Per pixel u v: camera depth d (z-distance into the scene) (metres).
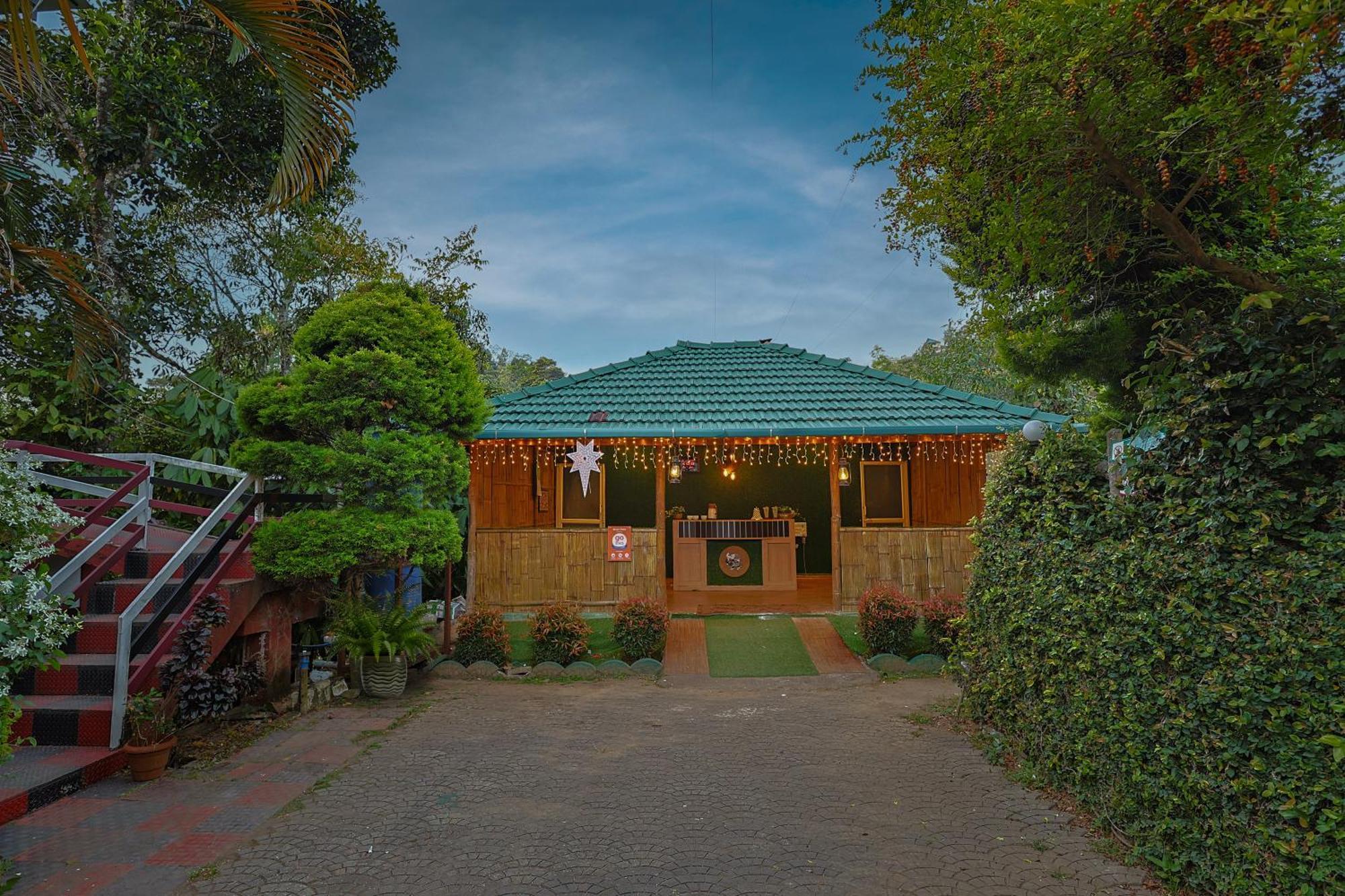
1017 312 6.84
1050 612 5.28
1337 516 3.21
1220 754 3.57
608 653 9.83
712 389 12.92
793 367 13.68
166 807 5.01
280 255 13.95
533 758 6.07
